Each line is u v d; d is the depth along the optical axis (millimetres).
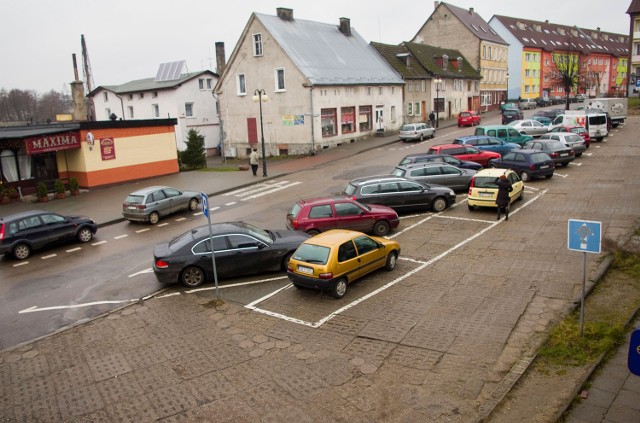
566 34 89625
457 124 51875
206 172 34562
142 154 32781
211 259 14172
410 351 9812
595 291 11914
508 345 9734
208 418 8211
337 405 8305
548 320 10602
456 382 8680
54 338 11625
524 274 13156
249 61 41500
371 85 44938
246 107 42594
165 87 47719
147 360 10297
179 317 12273
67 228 19266
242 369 9664
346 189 20750
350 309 11922
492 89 71062
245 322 11727
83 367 10211
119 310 12977
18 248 18062
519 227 17312
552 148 26500
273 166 35688
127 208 21969
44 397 9203
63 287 14953
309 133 39375
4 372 10219
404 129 41469
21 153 29141
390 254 14164
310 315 11797
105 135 30656
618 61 97688
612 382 8312
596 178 23859
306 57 40531
